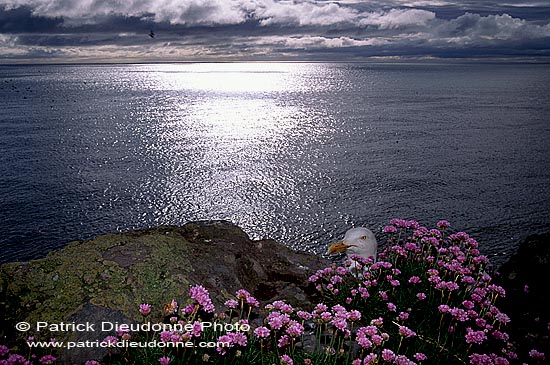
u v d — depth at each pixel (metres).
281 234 61.12
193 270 8.41
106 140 117.19
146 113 172.62
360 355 6.74
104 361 6.70
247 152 104.12
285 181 81.12
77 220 64.81
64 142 113.31
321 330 7.77
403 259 10.05
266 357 6.85
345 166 90.19
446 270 8.98
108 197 73.38
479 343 7.16
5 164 91.56
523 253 11.88
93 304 7.23
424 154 99.50
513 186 76.00
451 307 8.50
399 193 73.00
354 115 165.88
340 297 8.70
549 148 105.06
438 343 7.60
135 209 69.56
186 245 9.19
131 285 7.62
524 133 124.44
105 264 7.94
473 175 83.00
